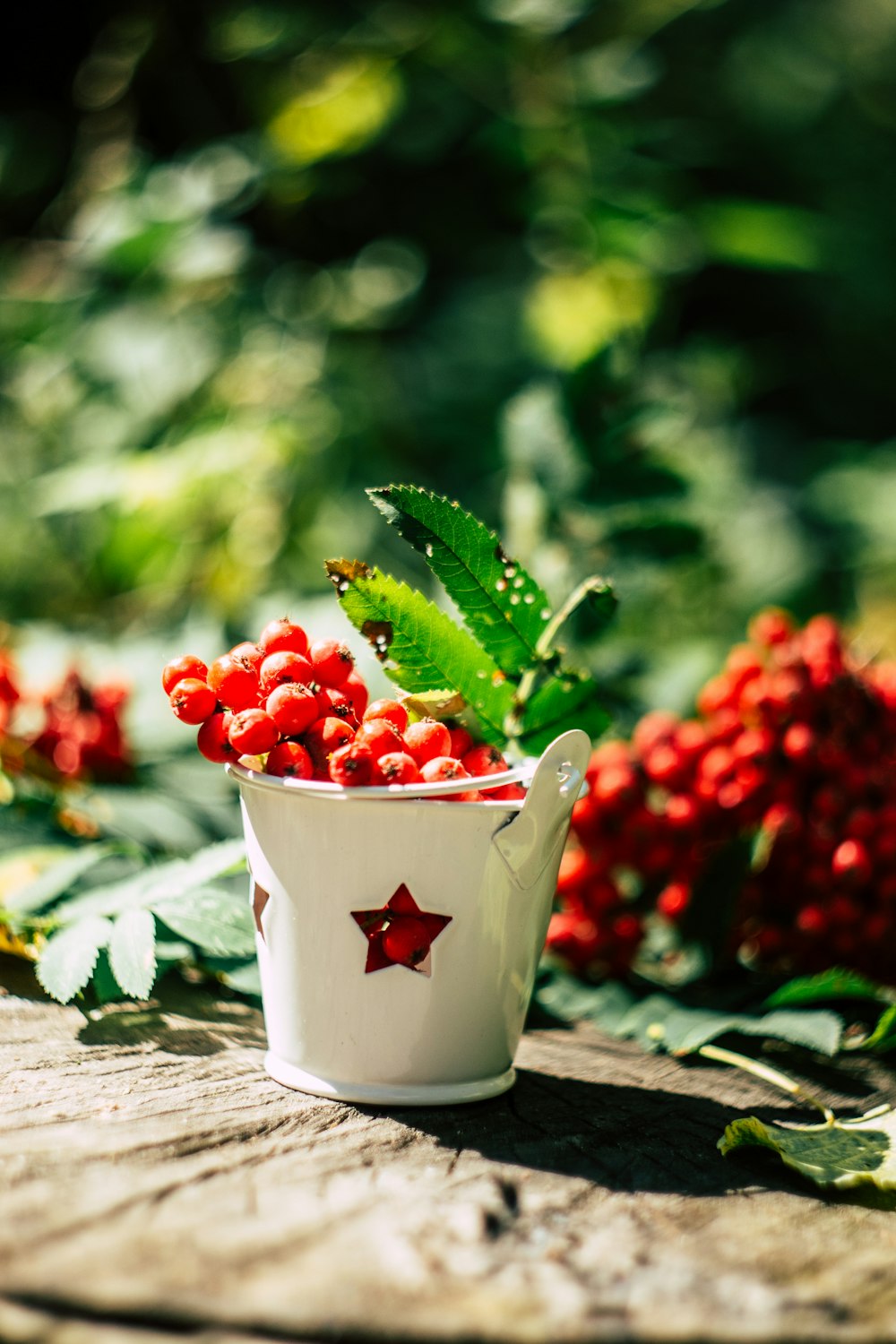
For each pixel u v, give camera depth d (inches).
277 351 36.9
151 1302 15.3
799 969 21.8
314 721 18.0
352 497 35.4
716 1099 19.1
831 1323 15.8
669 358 43.6
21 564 35.9
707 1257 16.4
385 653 18.8
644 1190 17.2
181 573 33.9
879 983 21.6
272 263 40.6
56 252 41.2
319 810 17.7
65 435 35.5
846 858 20.9
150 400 34.8
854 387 69.1
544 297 40.3
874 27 77.6
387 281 41.3
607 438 26.0
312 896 17.8
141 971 18.5
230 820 23.6
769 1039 20.8
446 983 17.9
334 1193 16.6
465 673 19.1
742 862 21.2
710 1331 15.6
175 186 36.2
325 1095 18.0
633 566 26.0
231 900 19.5
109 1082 18.0
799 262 42.0
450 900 17.8
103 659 25.7
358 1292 15.6
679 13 43.3
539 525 25.3
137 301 36.4
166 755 25.0
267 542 34.2
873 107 75.0
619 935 21.4
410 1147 17.4
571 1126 18.2
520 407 26.4
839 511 45.3
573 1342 15.4
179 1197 16.4
